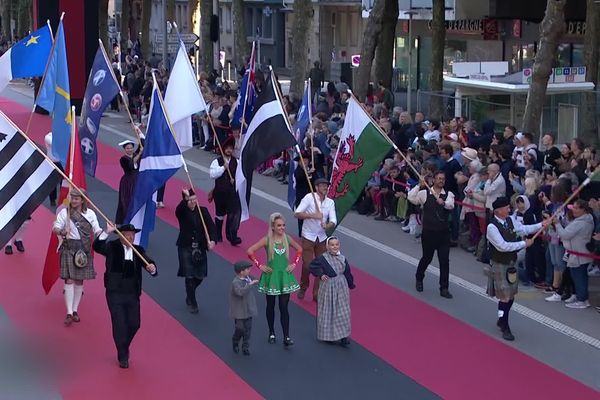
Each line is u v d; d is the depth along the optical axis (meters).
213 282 17.09
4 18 80.12
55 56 18.75
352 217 22.23
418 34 47.28
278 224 13.93
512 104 27.17
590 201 15.74
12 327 14.76
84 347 14.03
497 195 18.11
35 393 12.48
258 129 16.92
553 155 19.86
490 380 13.02
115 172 27.25
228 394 12.48
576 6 34.22
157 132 15.91
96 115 19.00
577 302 15.88
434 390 12.67
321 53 58.44
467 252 19.19
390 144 16.50
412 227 20.56
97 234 14.67
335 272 14.02
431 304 16.08
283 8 63.47
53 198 22.36
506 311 14.41
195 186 25.50
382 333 14.73
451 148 19.77
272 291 13.91
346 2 55.41
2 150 13.31
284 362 13.55
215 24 41.38
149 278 17.23
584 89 26.61
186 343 14.21
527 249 16.81
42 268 17.61
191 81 19.25
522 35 39.53
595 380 13.06
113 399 12.31
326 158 22.95
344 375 13.12
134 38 65.75
